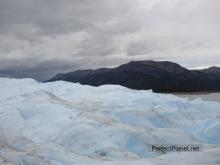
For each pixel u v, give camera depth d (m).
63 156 13.30
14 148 13.70
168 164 11.53
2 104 20.73
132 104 24.14
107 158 13.88
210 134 19.28
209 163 11.87
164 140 16.66
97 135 16.30
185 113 24.42
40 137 16.83
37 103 20.86
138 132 16.64
